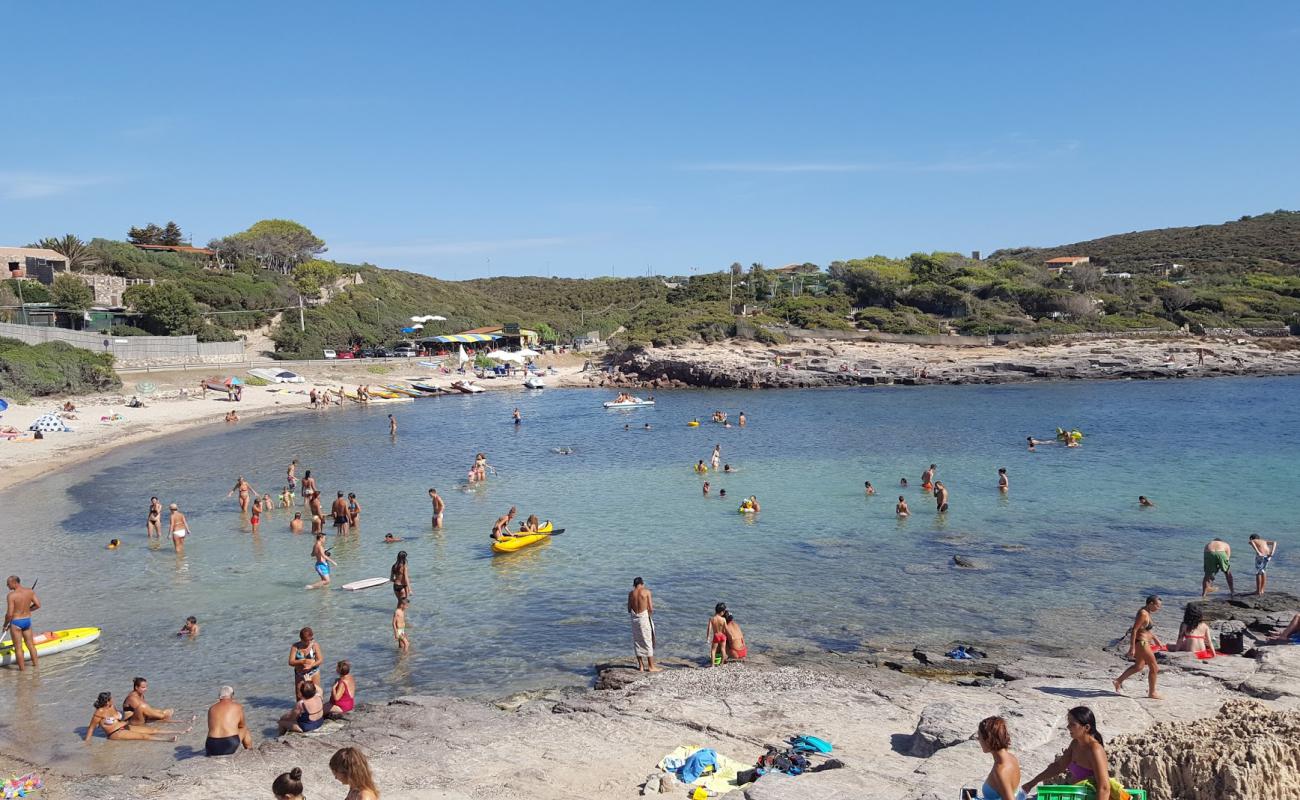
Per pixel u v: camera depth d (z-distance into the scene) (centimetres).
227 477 4469
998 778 847
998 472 4200
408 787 1239
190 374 8431
